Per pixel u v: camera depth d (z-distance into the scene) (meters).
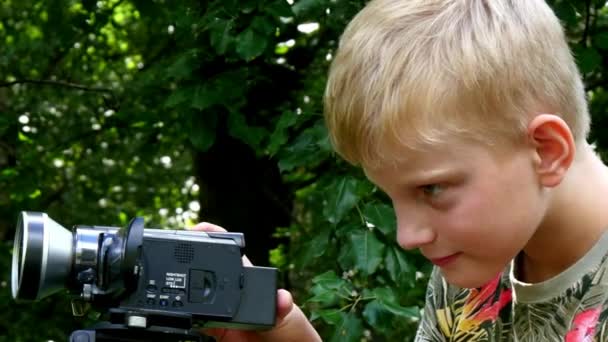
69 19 5.30
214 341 1.85
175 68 4.07
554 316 1.64
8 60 6.52
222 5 3.90
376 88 1.46
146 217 7.82
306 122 3.91
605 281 1.57
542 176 1.49
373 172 1.50
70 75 6.79
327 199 3.45
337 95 1.52
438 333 1.91
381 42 1.51
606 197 1.59
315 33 4.75
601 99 4.61
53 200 7.35
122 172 7.63
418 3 1.56
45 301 6.76
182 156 7.23
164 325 1.76
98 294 1.74
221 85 3.98
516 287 1.70
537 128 1.46
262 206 5.34
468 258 1.51
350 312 3.38
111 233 1.79
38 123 6.44
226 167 5.24
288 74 4.57
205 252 1.81
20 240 1.80
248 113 4.43
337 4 3.78
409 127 1.43
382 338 4.70
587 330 1.58
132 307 1.75
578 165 1.59
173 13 4.35
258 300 1.85
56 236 1.76
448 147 1.43
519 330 1.71
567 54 1.56
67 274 1.76
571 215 1.58
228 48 3.90
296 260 3.96
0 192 6.76
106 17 5.35
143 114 5.29
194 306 1.79
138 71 5.61
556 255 1.62
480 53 1.46
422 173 1.45
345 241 3.46
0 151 6.97
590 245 1.58
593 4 4.04
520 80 1.46
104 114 6.28
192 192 7.65
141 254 1.75
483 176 1.45
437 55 1.47
